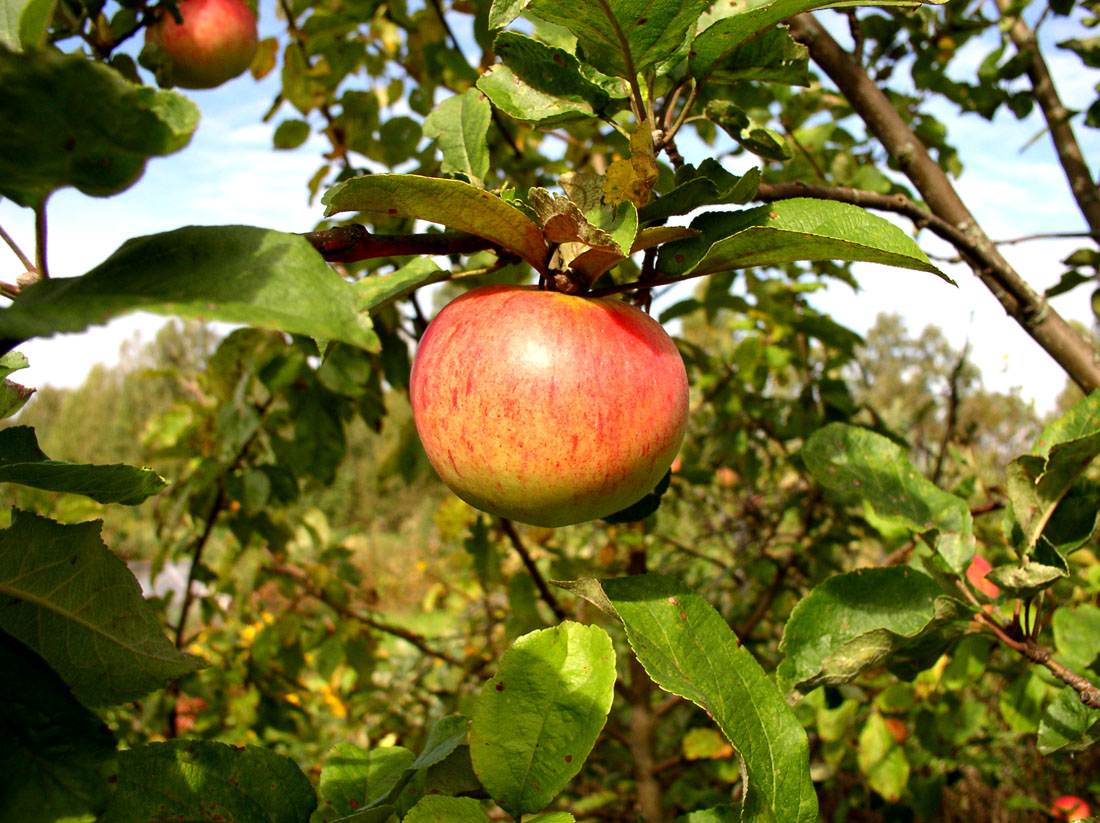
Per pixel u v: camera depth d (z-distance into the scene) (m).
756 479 0.65
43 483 0.20
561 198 0.20
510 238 0.21
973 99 0.49
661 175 0.39
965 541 0.29
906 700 0.50
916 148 0.39
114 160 0.14
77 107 0.14
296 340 0.50
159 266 0.15
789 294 0.66
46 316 0.13
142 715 0.55
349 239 0.21
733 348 0.64
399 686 0.77
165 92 0.14
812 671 0.26
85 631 0.20
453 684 0.79
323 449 0.54
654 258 0.24
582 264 0.22
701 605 0.22
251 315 0.14
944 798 0.65
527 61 0.27
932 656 0.28
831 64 0.40
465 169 0.27
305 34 0.53
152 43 0.37
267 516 0.60
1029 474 0.27
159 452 0.62
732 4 0.28
